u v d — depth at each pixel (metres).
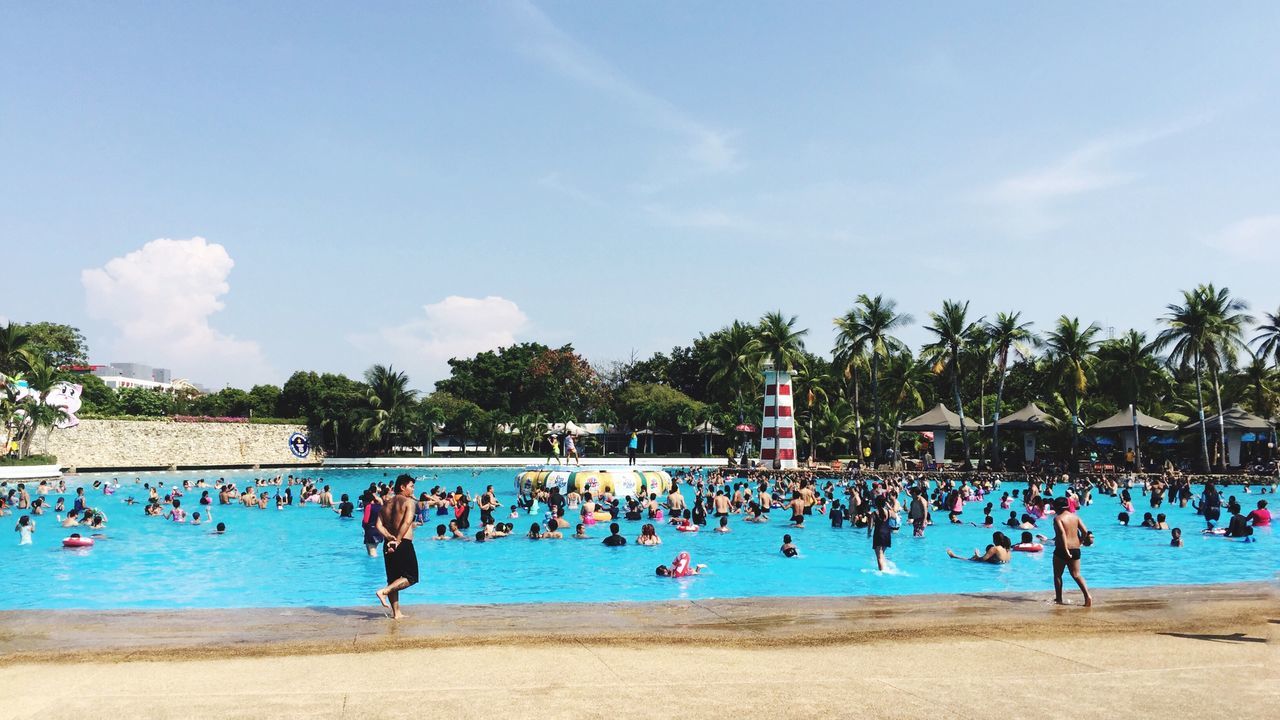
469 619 12.45
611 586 18.77
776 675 8.41
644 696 7.56
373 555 23.38
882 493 31.91
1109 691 7.77
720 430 89.19
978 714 7.03
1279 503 43.19
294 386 86.69
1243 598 14.51
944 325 64.75
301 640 10.59
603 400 104.62
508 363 105.12
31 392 56.69
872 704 7.32
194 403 107.69
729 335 81.69
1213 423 57.94
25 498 35.47
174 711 7.02
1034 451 68.75
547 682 8.07
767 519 34.16
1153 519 30.83
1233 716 6.99
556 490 35.31
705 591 18.14
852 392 85.31
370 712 7.02
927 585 18.89
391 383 82.88
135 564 21.95
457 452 90.50
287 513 36.19
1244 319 56.19
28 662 9.14
